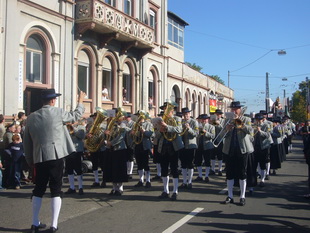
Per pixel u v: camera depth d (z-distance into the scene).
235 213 6.64
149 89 23.20
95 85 16.98
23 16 12.85
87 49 16.50
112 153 8.15
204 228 5.64
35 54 13.80
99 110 8.16
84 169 12.02
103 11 15.77
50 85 14.26
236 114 7.62
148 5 22.27
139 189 9.19
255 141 9.57
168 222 5.96
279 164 11.74
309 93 44.88
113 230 5.50
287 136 17.47
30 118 5.44
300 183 10.24
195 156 10.80
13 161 9.20
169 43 27.95
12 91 12.30
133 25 18.33
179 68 28.00
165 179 8.02
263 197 8.20
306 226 5.84
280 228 5.71
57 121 5.43
